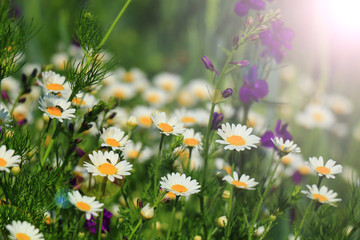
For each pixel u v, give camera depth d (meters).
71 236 0.78
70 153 0.81
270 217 0.81
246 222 0.80
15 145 0.77
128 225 0.79
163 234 0.91
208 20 1.27
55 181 0.78
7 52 0.78
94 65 0.79
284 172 1.02
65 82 0.83
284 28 0.89
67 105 0.78
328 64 1.55
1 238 0.75
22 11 1.29
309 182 1.07
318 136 1.44
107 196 0.78
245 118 0.90
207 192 0.81
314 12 1.43
